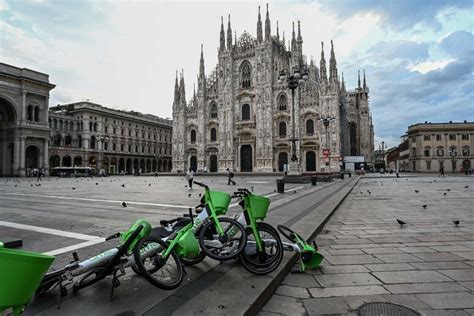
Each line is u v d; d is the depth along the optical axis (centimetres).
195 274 470
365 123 8562
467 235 784
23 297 268
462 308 384
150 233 477
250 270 471
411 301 406
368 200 1600
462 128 8725
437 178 4550
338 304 403
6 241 600
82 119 7919
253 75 6600
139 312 344
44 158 6481
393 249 657
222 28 6956
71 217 970
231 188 2327
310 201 1355
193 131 7288
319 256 525
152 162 10044
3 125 6244
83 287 397
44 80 6506
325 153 4781
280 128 6309
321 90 5878
